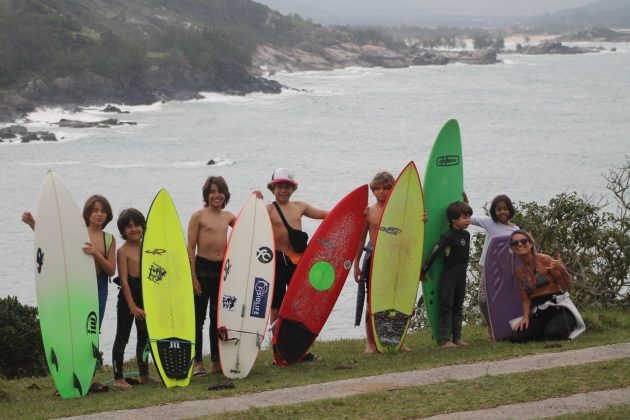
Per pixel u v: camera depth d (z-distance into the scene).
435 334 10.87
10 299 12.79
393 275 10.67
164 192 9.86
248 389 8.77
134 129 113.00
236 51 185.62
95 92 136.75
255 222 10.18
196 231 9.86
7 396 9.69
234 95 164.88
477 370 9.05
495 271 10.64
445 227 11.14
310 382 8.92
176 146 97.81
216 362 10.12
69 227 9.60
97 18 195.88
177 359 9.53
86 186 69.12
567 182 70.25
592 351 9.64
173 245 9.84
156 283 9.68
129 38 179.62
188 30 183.25
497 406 7.72
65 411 8.37
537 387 8.20
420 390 8.25
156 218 9.83
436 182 11.11
